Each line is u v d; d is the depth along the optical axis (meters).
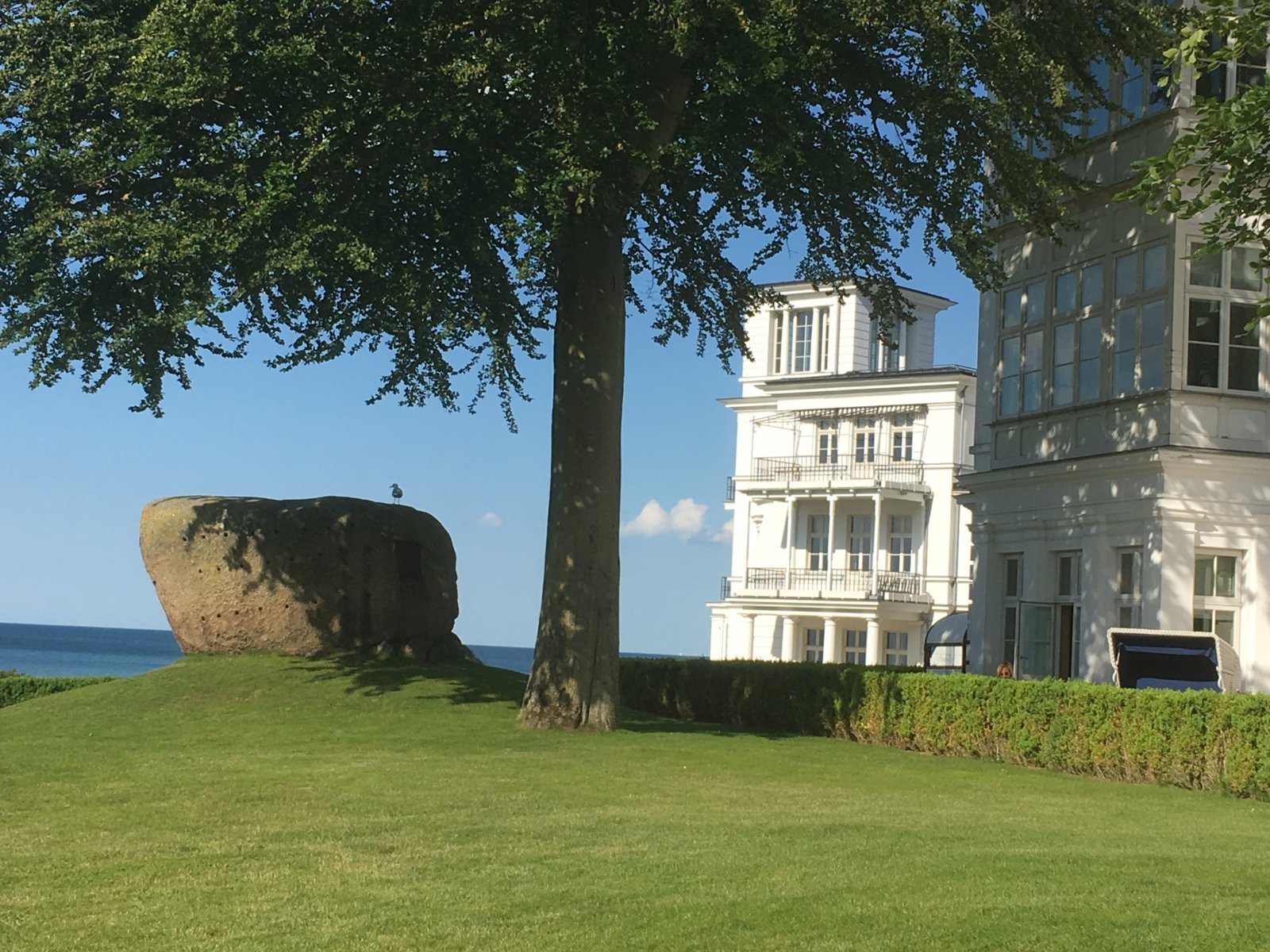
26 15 17.48
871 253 21.22
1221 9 12.37
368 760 15.73
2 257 17.84
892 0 17.03
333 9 16.48
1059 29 18.12
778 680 21.89
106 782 13.78
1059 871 9.02
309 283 18.30
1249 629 20.88
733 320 23.22
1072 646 22.86
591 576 19.08
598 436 19.08
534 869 9.20
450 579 25.70
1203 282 21.17
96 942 7.42
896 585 48.34
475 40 16.69
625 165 17.66
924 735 18.67
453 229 18.78
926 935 7.25
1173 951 6.94
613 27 16.05
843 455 51.09
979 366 26.14
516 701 21.66
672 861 9.44
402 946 7.24
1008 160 19.00
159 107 17.11
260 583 24.42
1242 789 14.26
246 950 7.20
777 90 16.67
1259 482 21.12
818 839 10.42
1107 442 22.31
